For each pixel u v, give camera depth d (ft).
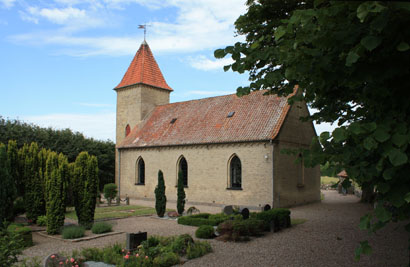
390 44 11.44
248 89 19.38
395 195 11.69
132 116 124.06
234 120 90.12
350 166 12.80
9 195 51.19
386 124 11.38
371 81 12.10
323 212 71.92
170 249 36.27
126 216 69.31
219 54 16.89
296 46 12.82
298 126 88.22
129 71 130.41
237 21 27.27
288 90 19.60
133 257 33.19
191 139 92.99
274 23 25.41
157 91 128.16
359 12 9.47
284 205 79.10
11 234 30.91
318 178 98.17
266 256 35.78
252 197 79.05
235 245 41.19
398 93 12.68
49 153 58.70
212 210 77.51
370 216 11.90
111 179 144.15
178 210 69.62
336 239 43.47
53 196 49.88
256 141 78.79
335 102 19.89
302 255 35.83
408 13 9.86
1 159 47.67
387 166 12.27
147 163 105.40
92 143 138.41
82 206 54.39
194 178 91.40
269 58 16.96
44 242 44.88
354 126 11.67
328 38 11.74
